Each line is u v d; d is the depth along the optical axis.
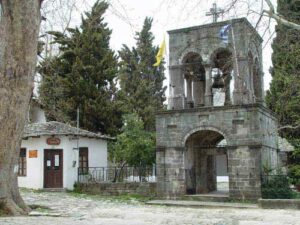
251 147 24.58
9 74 14.54
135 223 13.04
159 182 26.92
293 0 17.69
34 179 30.50
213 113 25.78
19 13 14.59
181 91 27.11
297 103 28.81
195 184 27.66
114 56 41.72
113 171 33.47
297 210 19.05
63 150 30.62
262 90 28.14
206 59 26.25
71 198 24.31
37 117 40.44
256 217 15.39
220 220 14.44
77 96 39.06
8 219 13.16
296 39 17.23
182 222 13.72
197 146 28.39
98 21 40.88
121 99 42.59
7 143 14.64
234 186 24.83
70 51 39.31
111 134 39.88
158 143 27.19
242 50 25.27
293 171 29.89
